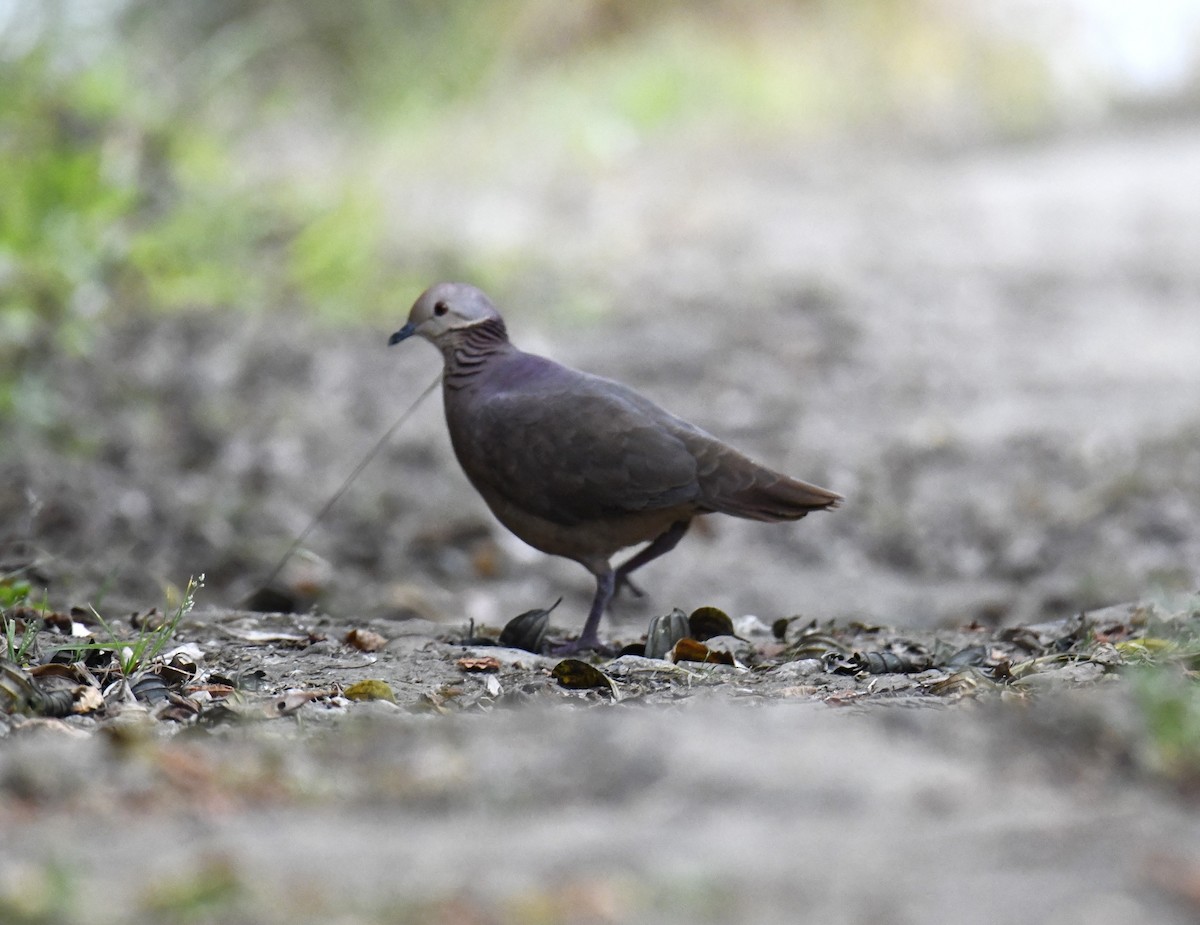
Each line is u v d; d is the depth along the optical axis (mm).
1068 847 4371
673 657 7891
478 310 8781
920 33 39125
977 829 4527
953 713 5789
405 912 4012
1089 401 16516
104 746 5543
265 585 10477
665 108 34156
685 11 38969
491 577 12523
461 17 32781
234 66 27562
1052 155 33188
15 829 4668
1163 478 13594
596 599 8734
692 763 5125
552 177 28953
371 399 16766
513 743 5496
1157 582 10656
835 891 4109
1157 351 18547
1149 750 5199
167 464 14312
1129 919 3902
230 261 19672
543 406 8492
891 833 4520
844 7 39312
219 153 22078
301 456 14953
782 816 4695
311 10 32219
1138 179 29812
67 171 17984
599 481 8398
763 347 18766
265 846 4512
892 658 7781
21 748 5523
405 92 30984
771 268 22922
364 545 12773
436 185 27328
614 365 18062
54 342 16109
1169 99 38031
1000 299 21344
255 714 6488
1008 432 15375
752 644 8555
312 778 5234
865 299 21203
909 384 17438
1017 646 8531
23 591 8992
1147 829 4508
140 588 11094
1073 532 12641
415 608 11250
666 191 28375
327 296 19562
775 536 13180
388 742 5656
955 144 34531
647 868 4285
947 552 12641
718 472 8406
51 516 12500
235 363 17031
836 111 36312
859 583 12156
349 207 20953
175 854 4445
